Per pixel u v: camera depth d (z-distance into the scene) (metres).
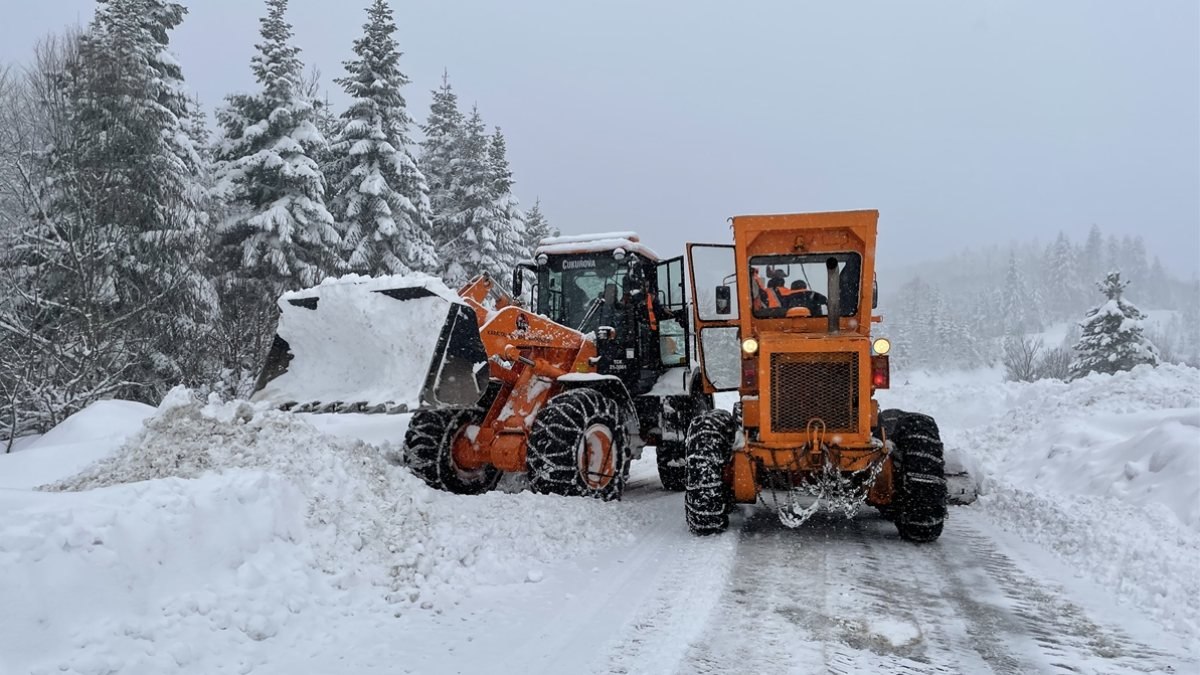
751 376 6.93
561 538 6.08
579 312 9.36
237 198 21.47
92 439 9.23
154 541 3.94
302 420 5.65
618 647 4.08
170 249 16.91
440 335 6.50
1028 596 5.06
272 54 21.62
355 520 5.01
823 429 6.48
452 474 7.83
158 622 3.64
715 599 4.91
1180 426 8.47
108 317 15.28
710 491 6.68
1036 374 43.59
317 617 4.19
